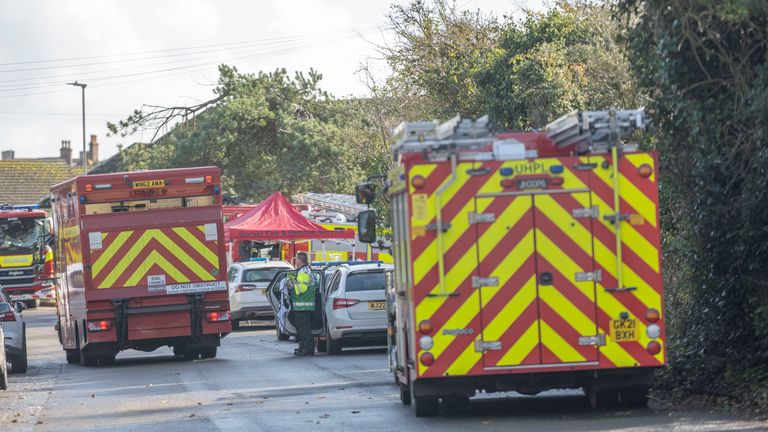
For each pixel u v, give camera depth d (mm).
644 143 34031
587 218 22688
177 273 43156
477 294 22531
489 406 26141
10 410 30438
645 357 22625
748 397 23531
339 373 36656
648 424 21797
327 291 46000
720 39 23672
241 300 65312
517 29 57906
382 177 27641
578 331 22609
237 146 107312
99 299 42469
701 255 26562
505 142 22844
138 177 43000
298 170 105500
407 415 25188
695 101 24844
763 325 24672
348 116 106625
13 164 162000
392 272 27406
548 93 50156
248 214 68312
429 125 22688
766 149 23844
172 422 26016
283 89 109938
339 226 73188
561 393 28422
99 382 37812
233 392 32188
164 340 43938
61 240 47500
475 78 57312
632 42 26453
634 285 22656
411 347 23047
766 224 24719
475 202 22625
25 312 93500
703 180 25734
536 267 22625
